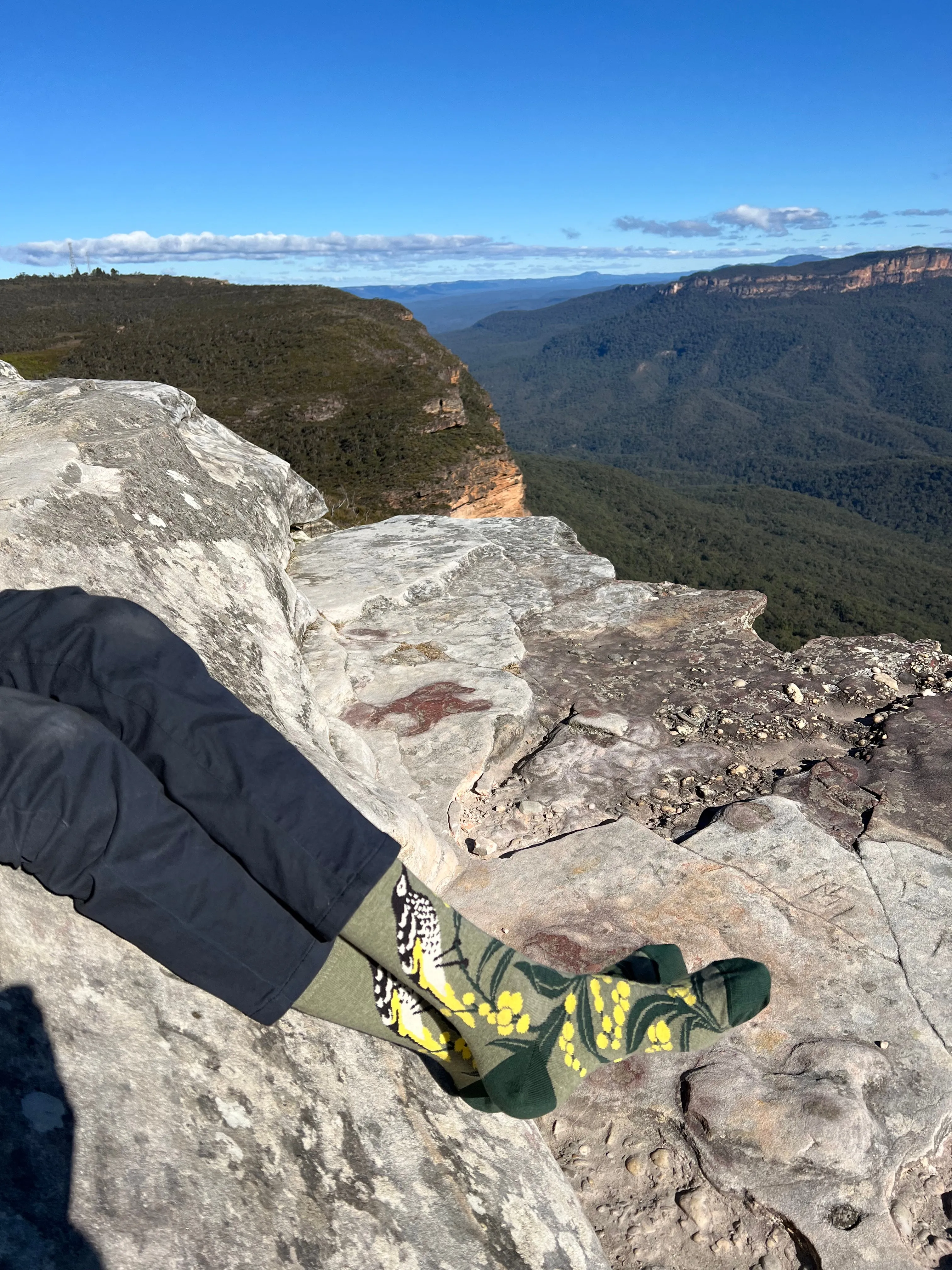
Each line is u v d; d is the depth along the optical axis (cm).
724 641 410
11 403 355
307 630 370
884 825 270
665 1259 156
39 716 101
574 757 315
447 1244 126
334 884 110
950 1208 162
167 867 103
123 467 297
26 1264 84
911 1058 187
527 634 417
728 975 151
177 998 129
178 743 110
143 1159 104
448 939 125
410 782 283
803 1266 154
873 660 388
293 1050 138
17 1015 107
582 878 242
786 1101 175
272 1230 109
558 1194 150
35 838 98
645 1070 187
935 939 220
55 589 121
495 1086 128
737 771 306
